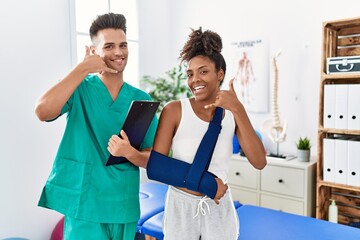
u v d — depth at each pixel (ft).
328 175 7.38
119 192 3.71
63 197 3.68
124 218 3.73
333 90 7.16
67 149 3.70
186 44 3.24
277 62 8.87
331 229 5.34
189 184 3.10
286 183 7.88
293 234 5.18
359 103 6.85
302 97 8.61
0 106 6.32
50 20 7.09
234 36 9.53
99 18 3.65
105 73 3.77
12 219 6.63
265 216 5.92
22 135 6.69
